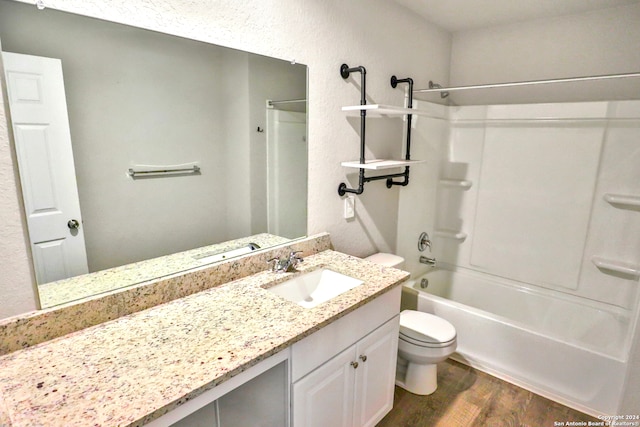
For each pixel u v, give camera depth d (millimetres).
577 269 2492
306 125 1792
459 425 1825
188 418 940
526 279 2730
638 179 2209
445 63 2865
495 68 2730
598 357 1833
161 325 1154
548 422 1847
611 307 2375
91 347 1031
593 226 2400
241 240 1614
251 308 1279
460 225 3021
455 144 2957
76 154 1114
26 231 1038
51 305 1096
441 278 3072
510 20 2543
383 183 2406
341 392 1419
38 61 1015
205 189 1457
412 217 2779
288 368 1161
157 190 1318
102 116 1155
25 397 829
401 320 2061
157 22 1231
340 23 1864
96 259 1191
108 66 1146
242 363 967
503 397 2025
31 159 1029
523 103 2645
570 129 2410
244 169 1576
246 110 1539
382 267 1728
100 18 1109
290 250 1782
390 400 1793
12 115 982
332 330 1300
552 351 1973
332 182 1994
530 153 2598
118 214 1229
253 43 1507
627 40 2229
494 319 2160
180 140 1354
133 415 778
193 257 1454
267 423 1163
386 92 2273
